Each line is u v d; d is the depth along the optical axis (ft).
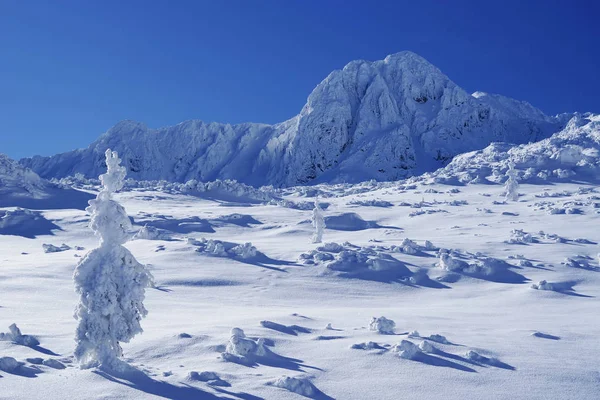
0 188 223.30
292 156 606.55
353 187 353.31
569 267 78.13
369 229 153.17
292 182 583.58
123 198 236.84
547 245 102.12
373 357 26.94
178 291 62.18
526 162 278.67
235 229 155.63
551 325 39.34
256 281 69.87
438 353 27.84
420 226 157.07
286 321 38.88
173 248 94.27
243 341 27.86
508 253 92.68
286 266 80.84
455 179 275.80
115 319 25.95
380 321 34.96
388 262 80.28
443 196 237.04
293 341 30.99
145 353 28.27
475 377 23.57
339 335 33.06
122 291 26.40
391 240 123.75
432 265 81.10
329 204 226.58
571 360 26.94
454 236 126.21
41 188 235.61
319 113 622.54
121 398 20.33
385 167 543.80
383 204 218.79
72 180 311.88
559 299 58.59
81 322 25.79
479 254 90.79
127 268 26.84
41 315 42.60
